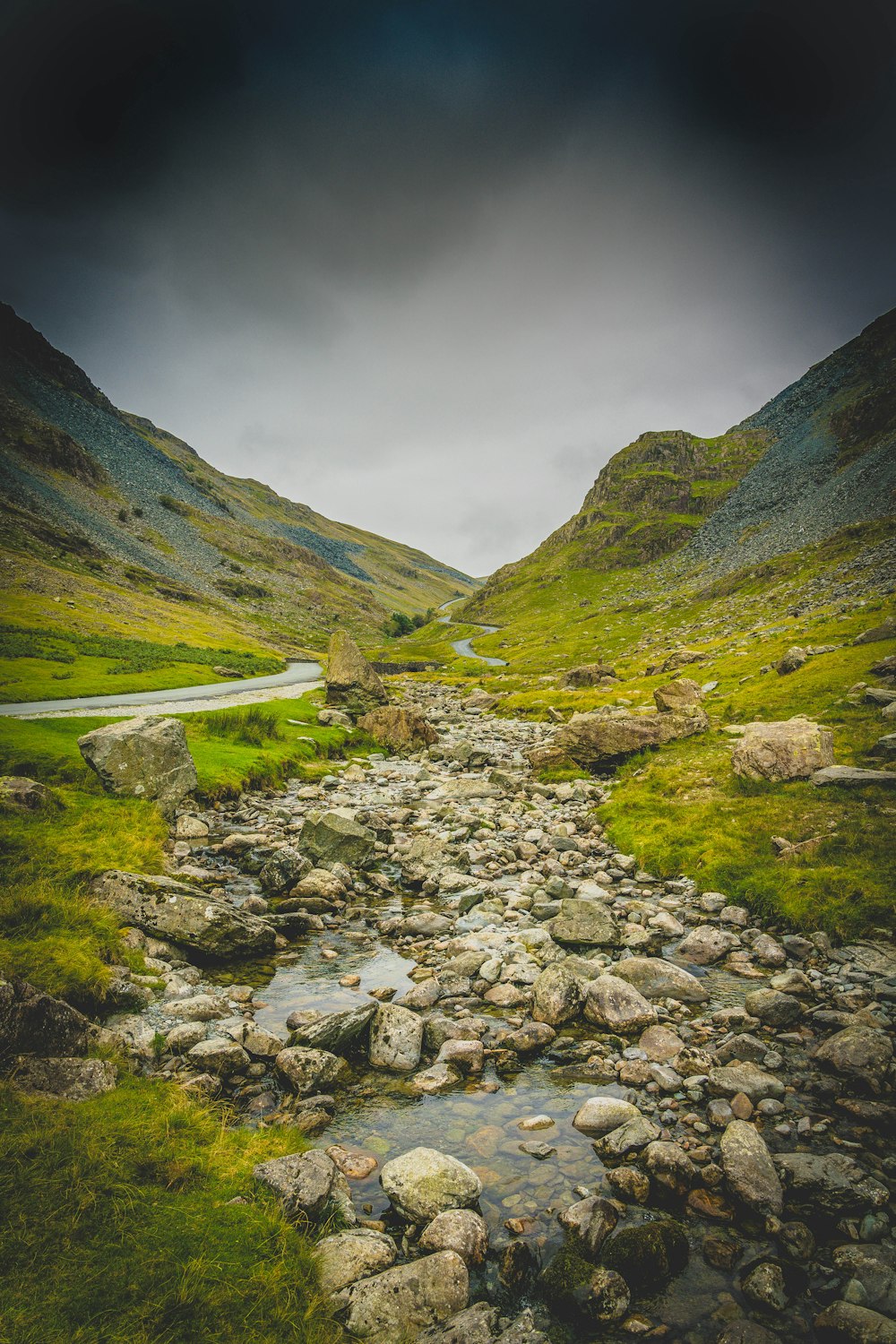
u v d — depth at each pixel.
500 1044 11.16
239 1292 5.88
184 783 23.81
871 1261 6.59
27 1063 8.39
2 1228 6.11
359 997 12.81
